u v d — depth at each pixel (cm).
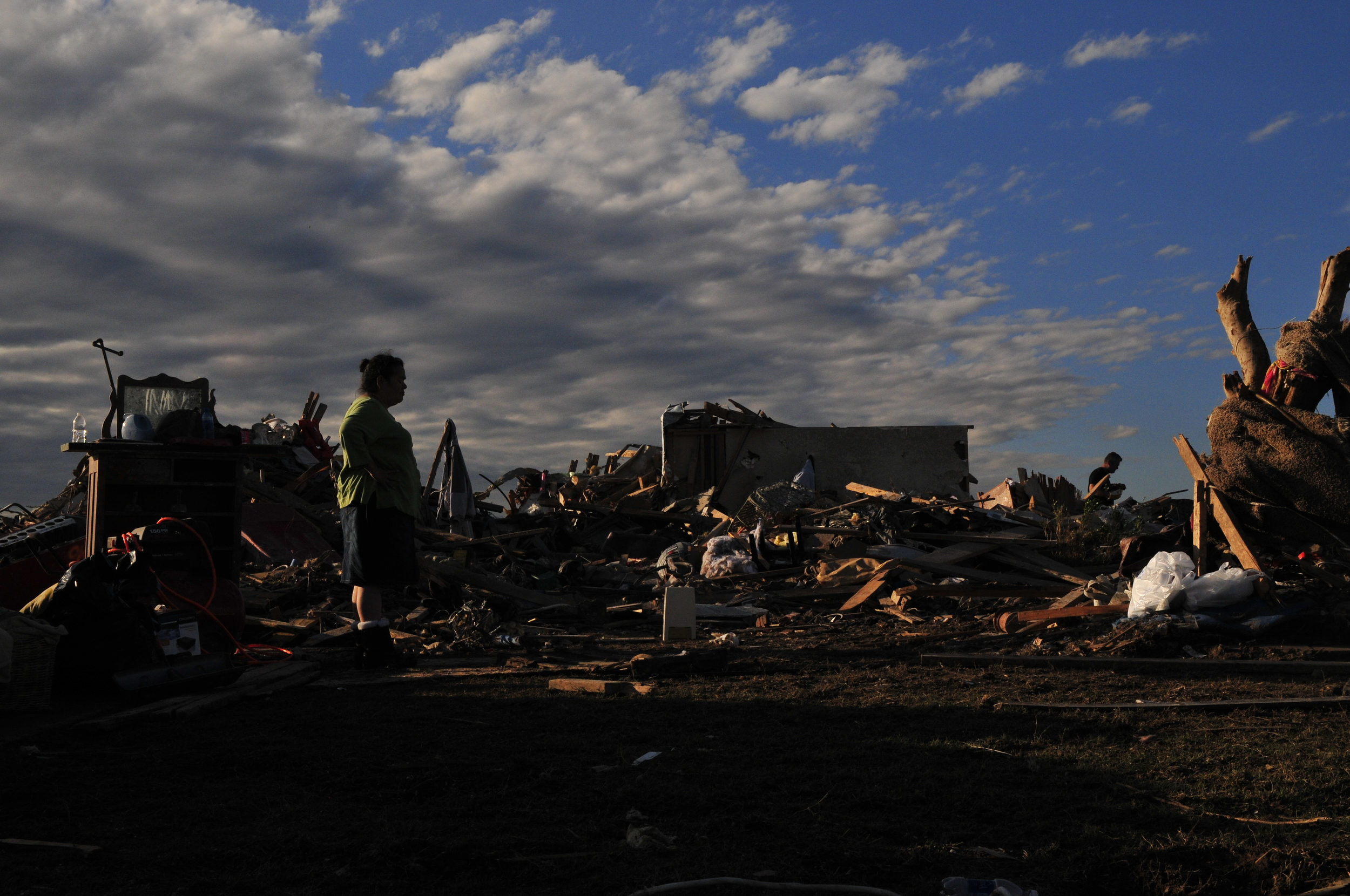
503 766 388
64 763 398
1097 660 692
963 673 675
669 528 1903
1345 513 1050
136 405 799
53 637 509
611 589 1363
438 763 393
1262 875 271
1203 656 728
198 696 540
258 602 977
